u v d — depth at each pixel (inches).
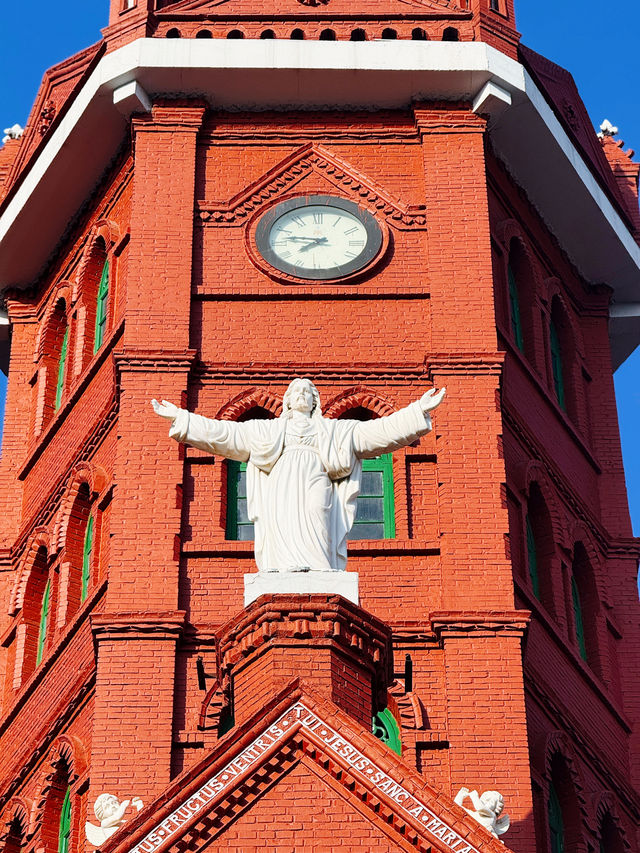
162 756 1074.1
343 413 1206.3
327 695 852.0
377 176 1293.1
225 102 1306.6
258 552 915.4
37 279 1473.9
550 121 1332.4
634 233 1486.2
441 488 1167.6
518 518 1231.5
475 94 1305.4
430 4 1330.0
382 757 812.0
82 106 1311.5
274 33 1312.7
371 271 1251.8
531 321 1363.2
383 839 797.9
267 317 1235.2
